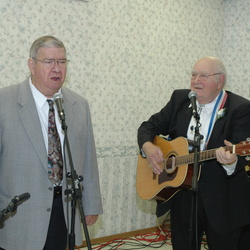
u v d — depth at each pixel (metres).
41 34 3.50
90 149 2.30
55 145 2.07
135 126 4.23
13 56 3.37
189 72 4.69
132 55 4.14
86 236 1.74
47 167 2.02
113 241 4.10
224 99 2.47
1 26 3.29
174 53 4.52
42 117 2.10
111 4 3.93
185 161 2.52
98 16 3.84
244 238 3.04
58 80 2.05
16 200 1.63
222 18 4.96
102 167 3.98
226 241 2.38
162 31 4.38
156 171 2.71
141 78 4.25
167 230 4.50
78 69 3.75
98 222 4.00
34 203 1.99
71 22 3.67
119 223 4.17
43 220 1.99
